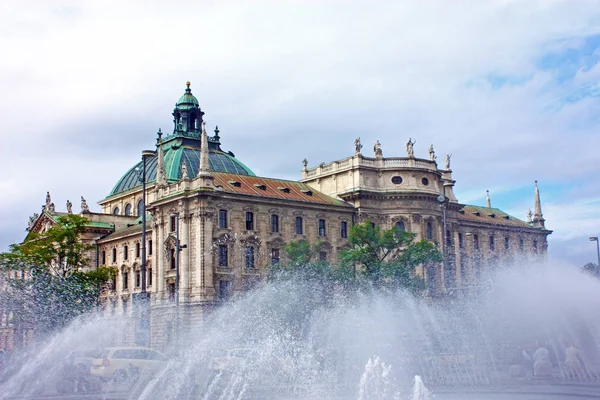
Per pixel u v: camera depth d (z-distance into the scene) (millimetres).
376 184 118250
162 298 106875
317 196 116938
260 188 111125
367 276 89625
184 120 145375
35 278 91375
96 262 131500
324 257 112375
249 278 104062
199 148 143375
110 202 147125
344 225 116000
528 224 158625
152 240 114062
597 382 47188
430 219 118312
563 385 45250
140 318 109625
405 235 93375
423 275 114812
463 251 139125
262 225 107188
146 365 53062
